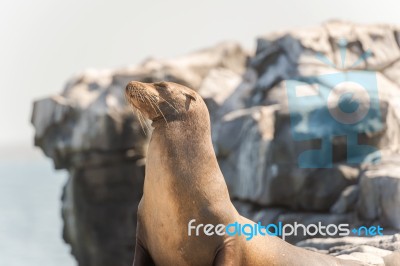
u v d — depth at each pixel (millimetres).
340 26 34812
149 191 13898
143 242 14234
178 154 13805
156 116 14195
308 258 15328
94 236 43219
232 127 33438
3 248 67875
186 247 13695
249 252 14180
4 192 152250
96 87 44375
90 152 42219
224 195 13953
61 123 43375
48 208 110375
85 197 43125
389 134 28359
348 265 16094
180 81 42000
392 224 23781
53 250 66000
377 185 24500
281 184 28594
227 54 44375
